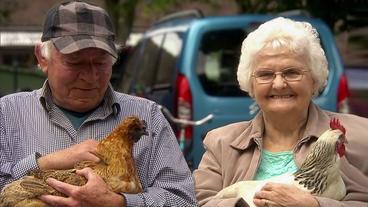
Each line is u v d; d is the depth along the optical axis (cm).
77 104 502
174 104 972
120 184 459
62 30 491
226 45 978
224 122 959
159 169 511
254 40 536
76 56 486
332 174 496
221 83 968
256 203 500
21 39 2338
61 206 452
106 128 512
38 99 516
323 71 536
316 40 536
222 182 550
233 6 2156
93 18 495
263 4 1383
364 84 1287
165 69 1037
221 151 554
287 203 491
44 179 458
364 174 528
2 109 512
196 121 959
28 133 506
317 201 490
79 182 456
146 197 476
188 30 981
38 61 512
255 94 539
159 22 1241
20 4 2623
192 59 968
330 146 493
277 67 527
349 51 1353
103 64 495
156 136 518
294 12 1086
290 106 529
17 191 454
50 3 2672
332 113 554
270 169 536
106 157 463
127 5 1568
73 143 506
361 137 531
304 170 501
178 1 1717
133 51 1335
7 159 504
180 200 505
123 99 525
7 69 1811
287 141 543
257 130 546
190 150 944
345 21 1320
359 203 511
